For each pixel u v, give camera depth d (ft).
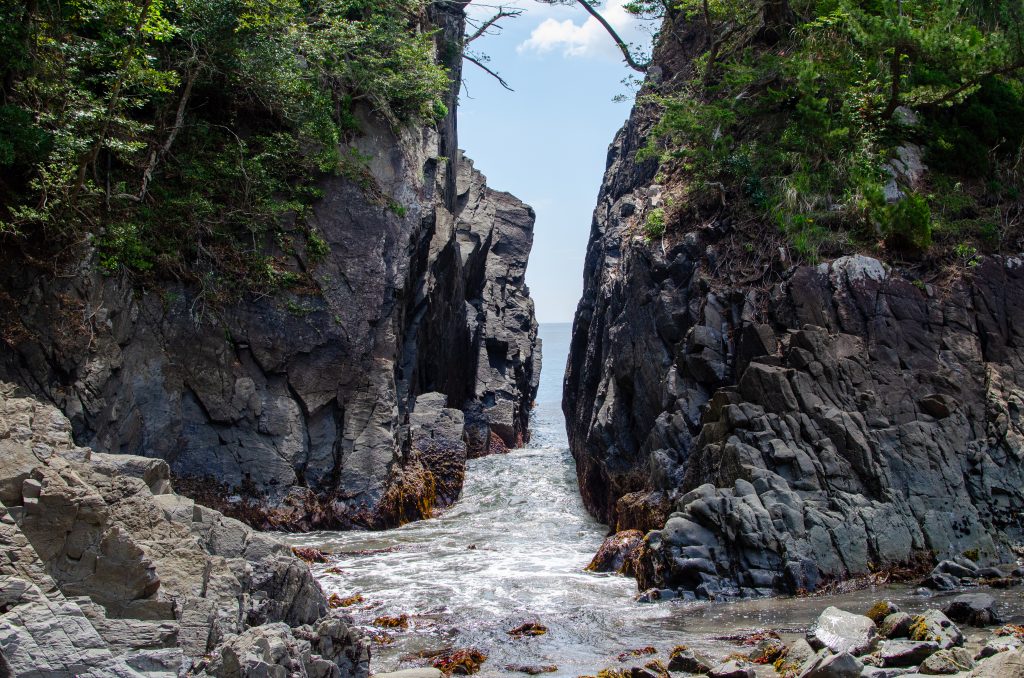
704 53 82.43
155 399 59.06
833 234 60.95
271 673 21.27
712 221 64.39
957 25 68.13
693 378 58.49
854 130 66.95
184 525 25.91
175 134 62.69
